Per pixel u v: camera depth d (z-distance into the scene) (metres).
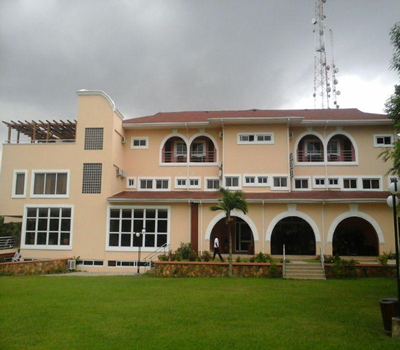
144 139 33.69
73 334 11.28
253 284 20.28
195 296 16.83
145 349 9.99
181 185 32.69
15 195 31.03
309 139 33.06
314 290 18.28
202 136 33.78
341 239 30.02
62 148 31.20
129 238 29.62
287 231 31.27
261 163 31.23
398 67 18.11
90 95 31.45
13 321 12.70
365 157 31.53
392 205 11.73
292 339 10.73
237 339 10.75
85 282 21.48
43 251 30.12
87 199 30.36
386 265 23.16
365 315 13.36
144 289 18.75
